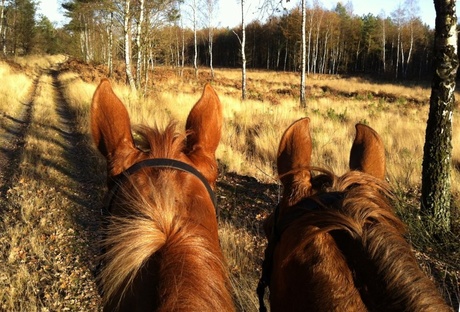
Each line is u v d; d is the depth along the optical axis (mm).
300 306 1635
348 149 10281
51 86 28375
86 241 5738
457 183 7684
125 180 1624
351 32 77938
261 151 10680
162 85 29734
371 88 42812
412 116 18500
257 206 7078
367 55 78562
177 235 1387
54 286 4684
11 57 47094
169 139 1812
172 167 1682
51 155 10320
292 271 1698
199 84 35438
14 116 16109
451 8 5402
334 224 1548
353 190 1665
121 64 45031
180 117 14117
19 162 9695
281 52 82062
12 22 53906
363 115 17109
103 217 1725
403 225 1592
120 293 1397
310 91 36750
